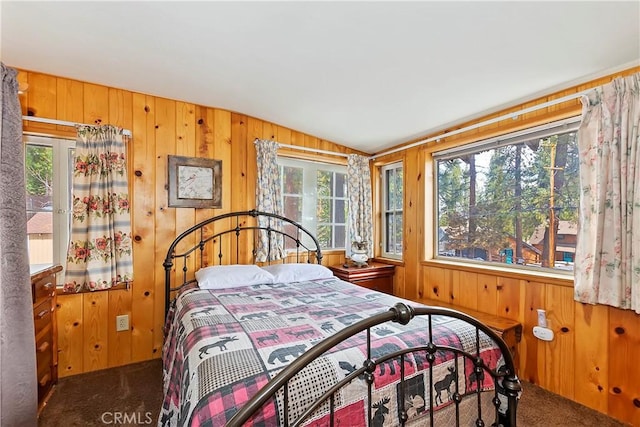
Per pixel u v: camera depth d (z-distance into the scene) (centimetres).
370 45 172
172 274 263
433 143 303
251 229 296
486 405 139
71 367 226
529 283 224
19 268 156
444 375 128
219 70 209
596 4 131
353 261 341
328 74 208
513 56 173
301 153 328
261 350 119
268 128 308
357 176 353
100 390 206
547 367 212
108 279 224
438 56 178
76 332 227
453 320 154
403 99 238
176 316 189
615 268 172
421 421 119
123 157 234
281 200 305
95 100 235
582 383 194
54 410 185
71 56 194
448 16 144
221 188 283
